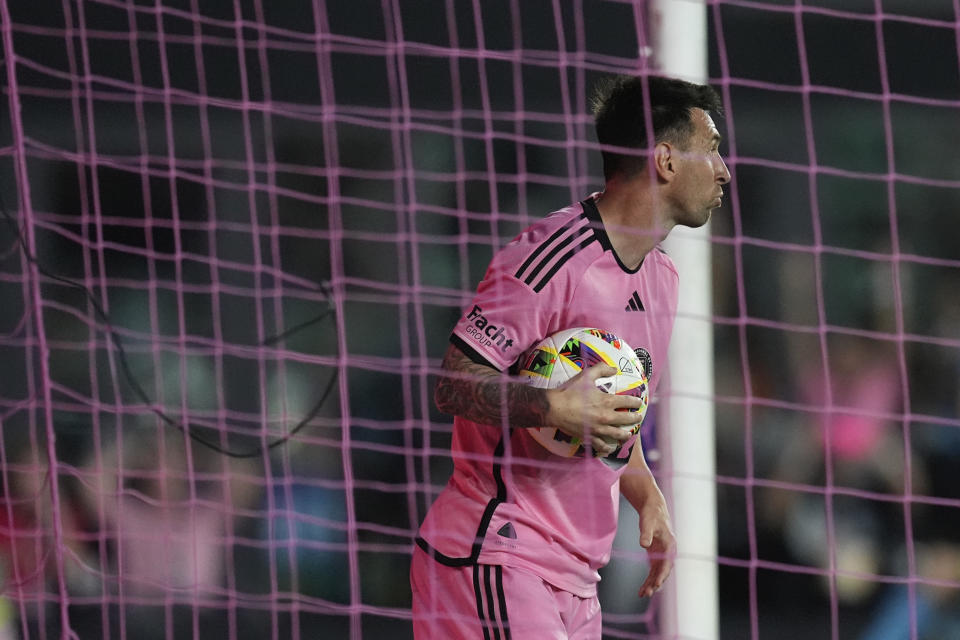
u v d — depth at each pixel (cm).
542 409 1121
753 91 2397
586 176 2381
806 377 2594
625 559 2227
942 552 2436
